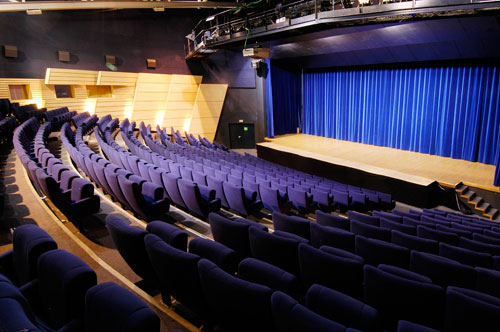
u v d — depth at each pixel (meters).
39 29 7.20
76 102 8.12
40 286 1.25
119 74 8.33
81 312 1.15
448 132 7.27
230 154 7.55
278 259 1.92
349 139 9.39
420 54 6.73
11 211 2.72
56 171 2.89
